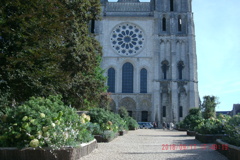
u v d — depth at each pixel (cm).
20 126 1251
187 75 7538
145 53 7675
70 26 2662
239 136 1507
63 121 1384
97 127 2434
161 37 7675
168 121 7319
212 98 5403
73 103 3288
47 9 1878
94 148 1759
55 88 2339
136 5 8219
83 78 3238
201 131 2538
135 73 7544
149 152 1684
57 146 1264
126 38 7738
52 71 2053
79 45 2819
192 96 7375
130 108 7506
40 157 1234
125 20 7775
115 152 1661
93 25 7806
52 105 1466
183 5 7925
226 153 1491
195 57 7662
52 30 1842
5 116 1284
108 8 8125
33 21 1739
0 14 1683
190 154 1598
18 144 1234
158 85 7388
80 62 2797
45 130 1254
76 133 1462
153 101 7338
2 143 1252
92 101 3828
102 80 4559
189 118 5181
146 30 7775
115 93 7388
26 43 1712
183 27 7819
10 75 1759
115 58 7581
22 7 1736
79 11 2862
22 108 1299
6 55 1664
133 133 4200
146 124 6938
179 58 7625
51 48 1995
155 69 7450
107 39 7681
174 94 7369
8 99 2095
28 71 1834
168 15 7831
